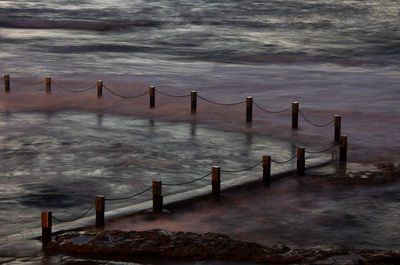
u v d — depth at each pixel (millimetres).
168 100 34344
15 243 13438
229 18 88188
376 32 74688
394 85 40500
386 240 13875
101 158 22281
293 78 43562
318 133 26875
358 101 34688
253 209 16156
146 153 23156
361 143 24609
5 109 31547
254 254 12203
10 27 75250
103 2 110562
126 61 51031
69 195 17953
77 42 62781
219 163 21906
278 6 104688
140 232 13414
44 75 41906
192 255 12203
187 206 16406
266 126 28312
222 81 41562
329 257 12078
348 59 55844
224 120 29609
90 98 34469
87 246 12688
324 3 110438
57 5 103188
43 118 29547
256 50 60531
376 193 17656
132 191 18406
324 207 16359
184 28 76750
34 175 19953
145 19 84812
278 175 19516
